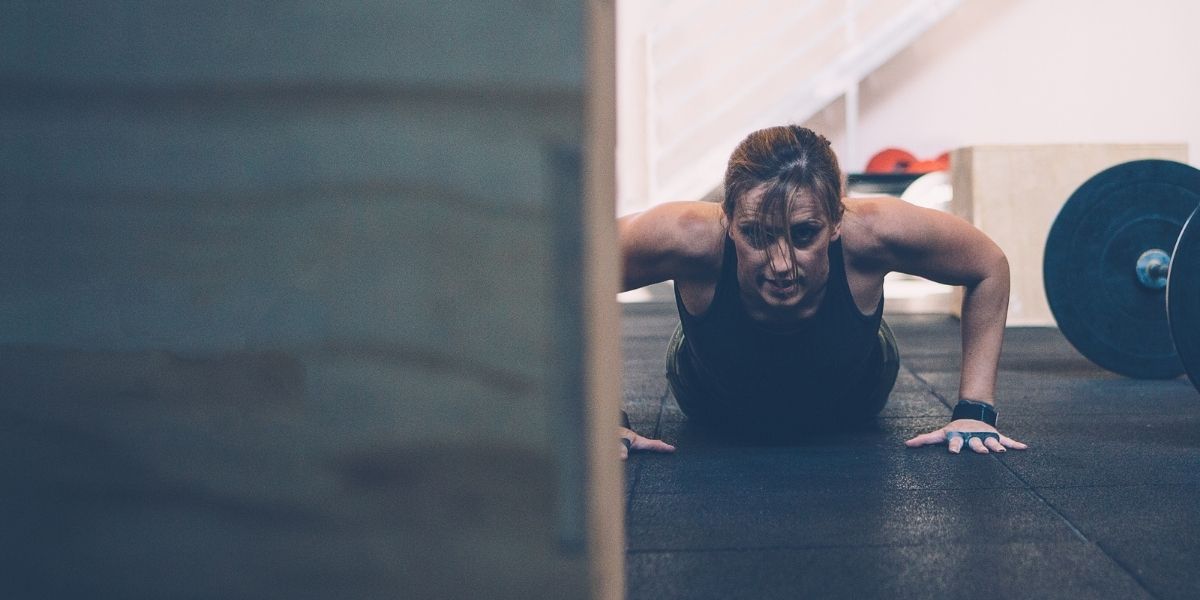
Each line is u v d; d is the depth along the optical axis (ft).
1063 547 4.42
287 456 2.23
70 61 2.21
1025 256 13.87
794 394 6.55
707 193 19.83
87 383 2.28
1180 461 6.06
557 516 2.17
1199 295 6.22
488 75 2.12
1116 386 9.04
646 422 7.77
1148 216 9.00
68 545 2.30
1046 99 22.52
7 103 2.23
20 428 2.30
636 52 22.62
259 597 2.27
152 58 2.20
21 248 2.26
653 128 20.24
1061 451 6.38
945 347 12.10
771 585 4.00
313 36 2.16
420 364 2.18
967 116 22.74
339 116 2.16
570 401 2.15
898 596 3.86
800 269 5.48
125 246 2.25
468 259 2.15
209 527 2.27
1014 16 22.41
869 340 6.36
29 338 2.28
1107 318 9.14
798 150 5.41
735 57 22.65
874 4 22.50
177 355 2.25
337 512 2.23
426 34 2.13
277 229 2.20
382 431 2.20
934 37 22.63
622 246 5.91
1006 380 9.50
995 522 4.82
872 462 6.15
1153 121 22.33
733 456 6.42
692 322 6.24
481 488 2.19
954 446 6.39
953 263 6.25
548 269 2.14
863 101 22.94
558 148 2.12
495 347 2.16
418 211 2.16
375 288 2.18
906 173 18.26
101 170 2.23
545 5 2.10
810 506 5.16
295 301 2.21
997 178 13.80
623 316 16.87
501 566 2.19
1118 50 22.27
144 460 2.28
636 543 4.59
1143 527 4.71
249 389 2.24
